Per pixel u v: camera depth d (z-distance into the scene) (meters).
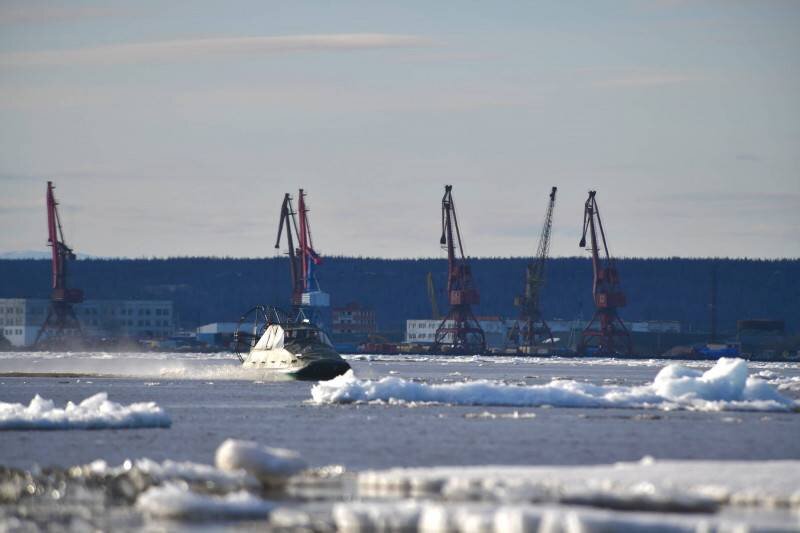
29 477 173.62
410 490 166.38
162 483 169.38
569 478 168.38
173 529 142.88
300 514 146.62
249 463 173.25
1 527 144.62
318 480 175.62
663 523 133.12
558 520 133.75
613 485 159.88
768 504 152.88
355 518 141.75
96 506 156.12
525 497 153.75
